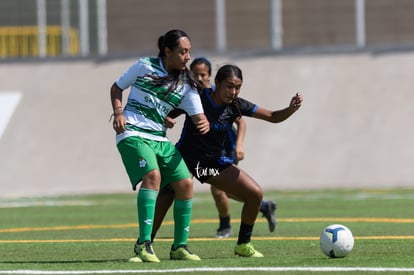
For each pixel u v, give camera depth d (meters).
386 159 82.44
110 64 90.50
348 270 27.78
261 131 84.62
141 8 104.69
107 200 71.81
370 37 101.88
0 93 89.69
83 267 29.44
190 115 31.52
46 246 38.69
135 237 43.09
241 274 27.09
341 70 87.19
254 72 88.31
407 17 101.38
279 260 30.89
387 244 37.47
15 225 51.09
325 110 85.31
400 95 85.19
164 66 31.23
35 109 88.69
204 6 103.94
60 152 86.06
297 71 87.75
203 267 28.75
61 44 100.06
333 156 83.12
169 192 33.78
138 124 31.20
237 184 32.72
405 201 65.00
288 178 82.44
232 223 50.62
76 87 89.56
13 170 85.44
